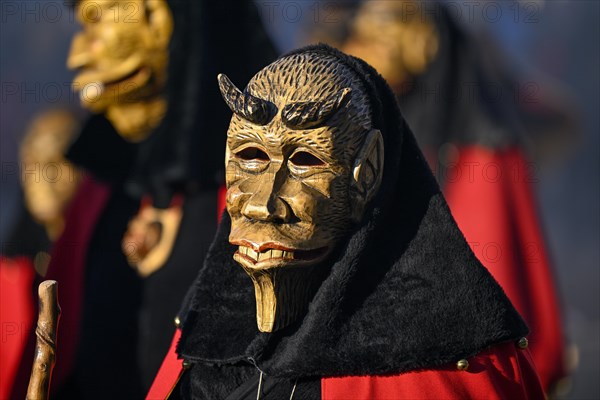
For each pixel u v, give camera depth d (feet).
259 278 18.08
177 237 30.91
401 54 44.80
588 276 102.37
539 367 39.68
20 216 39.19
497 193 41.91
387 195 18.48
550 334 40.11
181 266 30.48
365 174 18.10
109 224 31.81
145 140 31.65
